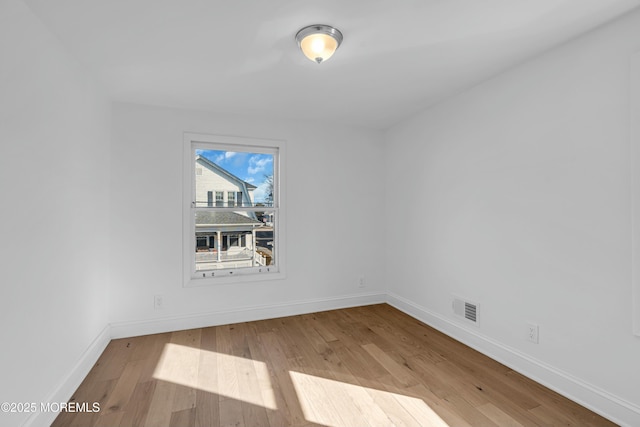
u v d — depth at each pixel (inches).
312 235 140.8
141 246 114.6
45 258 66.8
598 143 69.8
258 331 118.5
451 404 74.3
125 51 78.6
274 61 84.9
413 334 115.9
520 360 87.7
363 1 60.5
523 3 61.6
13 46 56.1
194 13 63.9
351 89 104.7
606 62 68.4
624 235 65.4
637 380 63.8
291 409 72.7
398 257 145.6
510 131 90.4
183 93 106.1
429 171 124.5
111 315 111.0
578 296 73.8
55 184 71.1
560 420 68.2
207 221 127.2
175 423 67.6
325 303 143.3
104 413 70.6
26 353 59.7
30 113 61.5
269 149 135.9
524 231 86.4
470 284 105.0
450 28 70.1
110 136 110.6
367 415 70.7
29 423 59.6
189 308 121.2
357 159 148.8
